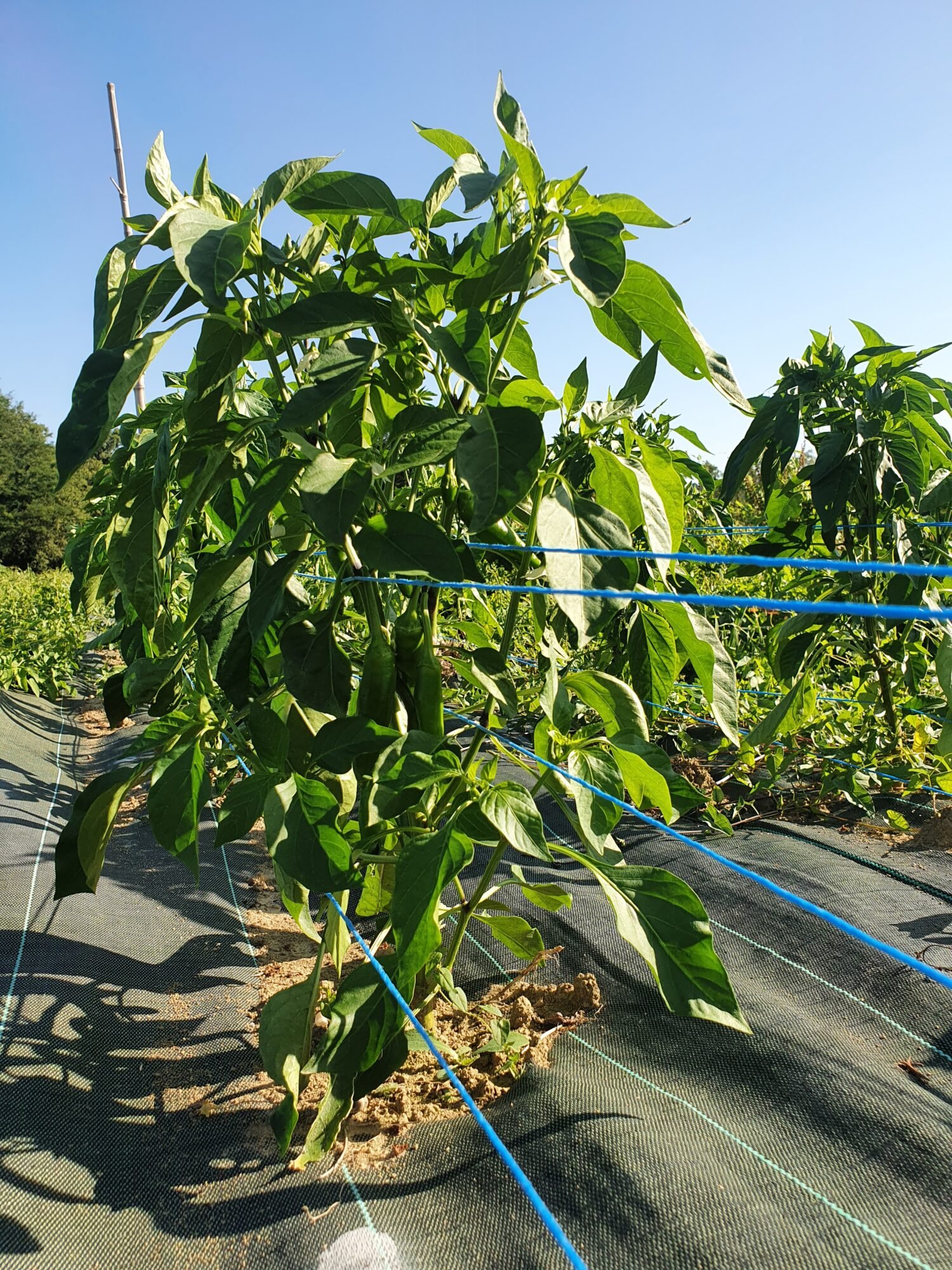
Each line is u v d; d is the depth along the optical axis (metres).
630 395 2.10
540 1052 2.44
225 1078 2.34
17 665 8.57
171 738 2.10
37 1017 2.36
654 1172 1.88
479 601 2.59
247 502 1.89
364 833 2.08
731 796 4.60
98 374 1.71
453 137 1.96
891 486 4.21
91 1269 1.66
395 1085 2.27
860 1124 2.01
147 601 2.25
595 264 1.73
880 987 2.59
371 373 2.10
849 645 4.34
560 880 3.58
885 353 3.96
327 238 2.26
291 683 1.95
